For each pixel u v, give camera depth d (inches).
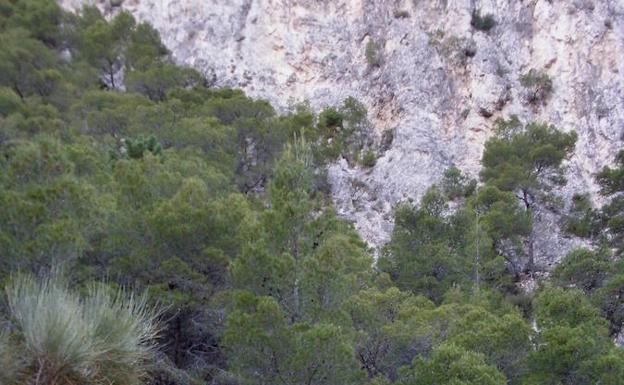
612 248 886.4
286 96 1416.1
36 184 372.5
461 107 1279.5
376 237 1002.1
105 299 203.6
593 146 1180.5
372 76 1380.4
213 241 404.8
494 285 745.6
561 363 366.3
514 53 1320.1
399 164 1188.5
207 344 413.1
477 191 983.6
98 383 189.2
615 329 567.2
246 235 405.1
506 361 380.8
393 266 676.1
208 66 1486.2
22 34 1306.6
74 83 1246.9
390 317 434.0
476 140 1242.0
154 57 1453.0
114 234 403.2
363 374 341.7
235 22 1533.0
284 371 325.4
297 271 363.9
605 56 1253.7
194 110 1131.9
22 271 307.0
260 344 325.1
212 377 375.9
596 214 948.6
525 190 976.3
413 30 1395.2
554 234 947.3
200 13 1568.7
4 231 328.2
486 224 804.6
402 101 1300.4
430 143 1222.9
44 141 393.7
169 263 379.2
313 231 390.3
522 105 1255.5
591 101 1221.1
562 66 1268.5
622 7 1282.0
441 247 666.2
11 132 791.7
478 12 1366.9
